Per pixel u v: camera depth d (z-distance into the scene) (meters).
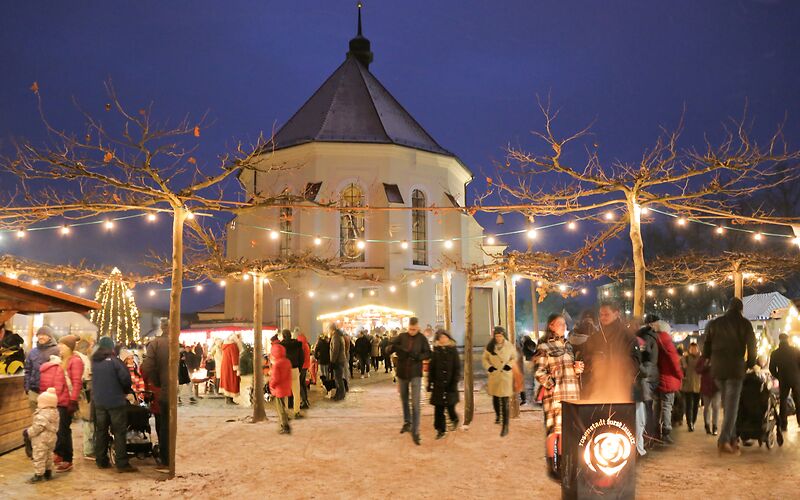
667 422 10.40
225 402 18.78
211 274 15.03
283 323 36.56
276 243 36.69
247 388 18.14
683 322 54.81
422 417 14.43
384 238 36.50
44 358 9.84
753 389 9.91
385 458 9.91
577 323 9.13
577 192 12.20
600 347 8.66
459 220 39.28
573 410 6.75
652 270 19.08
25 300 10.40
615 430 6.71
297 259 15.66
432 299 37.59
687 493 7.45
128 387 9.50
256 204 10.76
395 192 36.94
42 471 8.79
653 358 9.50
